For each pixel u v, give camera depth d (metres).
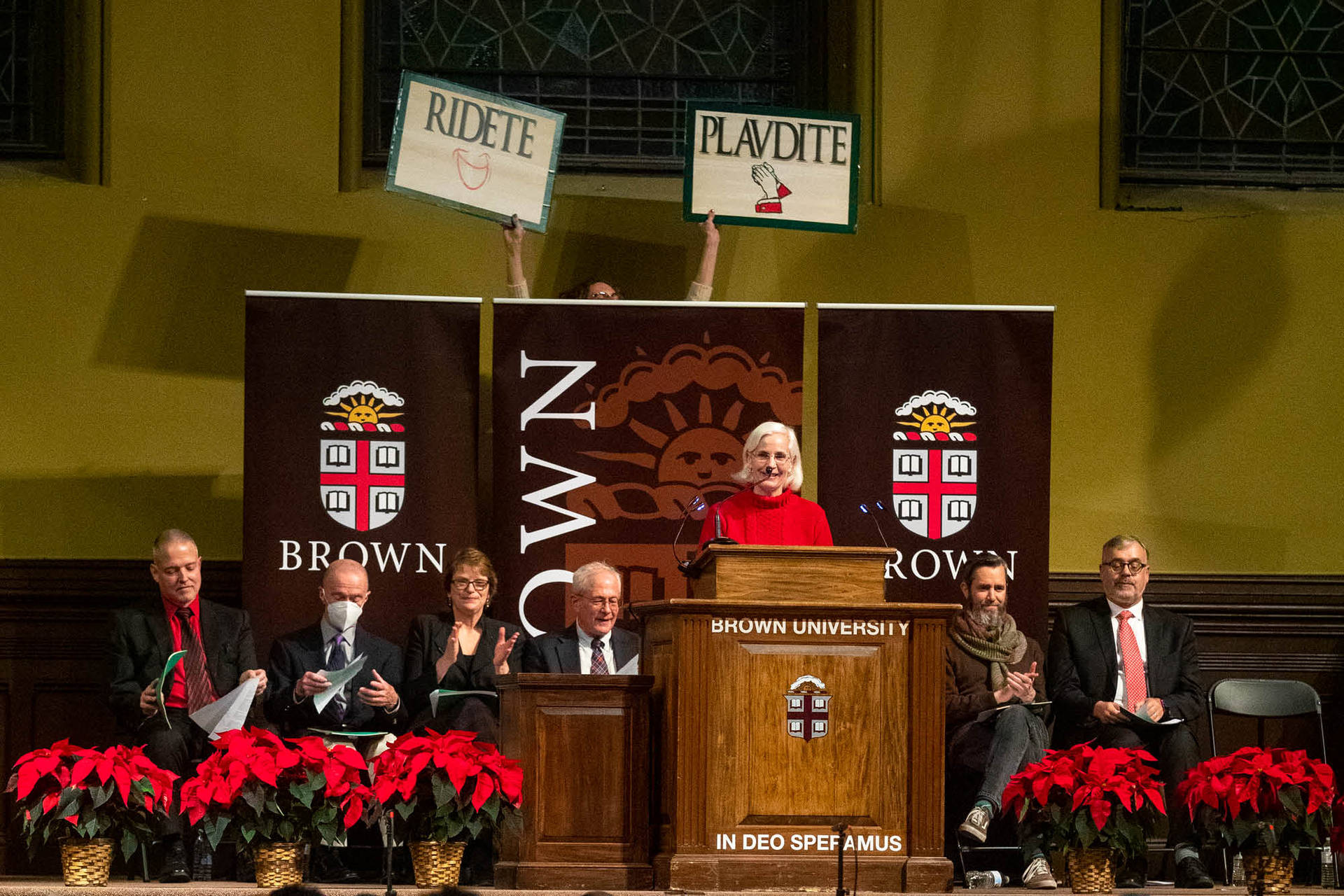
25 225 18.50
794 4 20.05
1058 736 15.88
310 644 15.69
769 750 11.30
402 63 19.72
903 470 17.08
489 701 14.51
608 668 15.32
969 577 15.87
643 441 16.97
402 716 15.12
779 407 17.05
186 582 15.55
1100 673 15.73
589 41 19.98
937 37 19.34
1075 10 19.41
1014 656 15.55
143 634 15.61
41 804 12.09
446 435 16.94
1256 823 12.62
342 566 15.67
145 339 18.50
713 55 20.05
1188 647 15.92
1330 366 19.16
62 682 17.66
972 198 19.19
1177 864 14.12
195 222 18.69
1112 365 19.06
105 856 12.28
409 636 16.09
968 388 17.16
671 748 11.36
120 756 12.23
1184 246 19.23
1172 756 14.65
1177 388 19.06
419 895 11.31
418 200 18.38
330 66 19.02
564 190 19.25
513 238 17.59
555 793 11.77
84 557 18.08
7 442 18.19
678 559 15.48
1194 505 18.89
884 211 19.14
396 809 11.77
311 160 18.92
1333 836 12.98
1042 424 17.12
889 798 11.36
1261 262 19.25
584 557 16.83
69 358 18.38
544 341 16.98
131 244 18.58
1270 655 18.48
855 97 19.33
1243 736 18.27
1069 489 18.88
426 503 16.84
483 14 19.94
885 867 11.24
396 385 16.92
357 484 16.80
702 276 17.80
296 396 16.81
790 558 11.55
